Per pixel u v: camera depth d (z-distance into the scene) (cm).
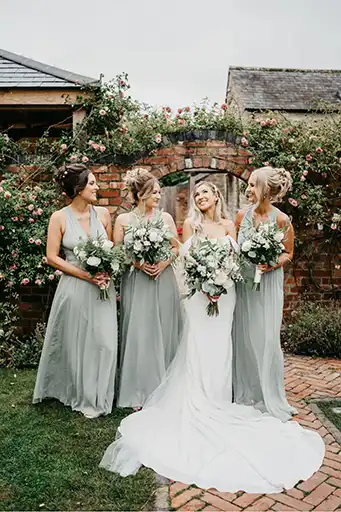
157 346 371
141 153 524
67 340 358
